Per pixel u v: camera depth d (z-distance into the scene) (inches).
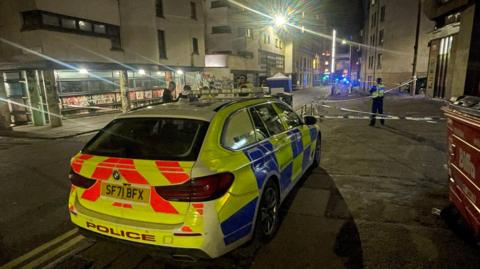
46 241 138.2
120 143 112.6
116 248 129.0
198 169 94.1
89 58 572.4
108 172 102.7
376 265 110.7
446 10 545.3
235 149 112.7
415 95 968.3
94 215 104.9
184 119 115.2
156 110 127.2
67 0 526.9
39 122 556.4
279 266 112.5
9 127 515.2
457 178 128.7
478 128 102.7
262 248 124.3
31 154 330.0
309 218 148.6
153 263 117.5
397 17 1210.6
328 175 211.6
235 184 101.9
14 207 180.1
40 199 192.2
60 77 602.2
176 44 808.9
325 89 1980.8
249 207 108.7
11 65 534.9
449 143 142.1
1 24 522.3
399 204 161.3
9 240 139.8
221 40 1264.8
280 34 1780.3
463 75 497.4
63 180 231.0
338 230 136.4
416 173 211.3
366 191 180.9
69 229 149.8
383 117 422.9
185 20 834.2
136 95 764.6
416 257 114.6
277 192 137.5
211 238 94.0
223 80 1056.8
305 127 195.8
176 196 93.8
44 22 498.6
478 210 105.7
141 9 673.0
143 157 102.7
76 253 126.2
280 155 142.0
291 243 127.3
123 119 124.6
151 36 701.3
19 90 564.7
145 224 97.3
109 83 711.1
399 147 286.8
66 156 314.7
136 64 676.7
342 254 118.3
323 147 295.1
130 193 99.8
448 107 141.0
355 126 413.7
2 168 272.4
